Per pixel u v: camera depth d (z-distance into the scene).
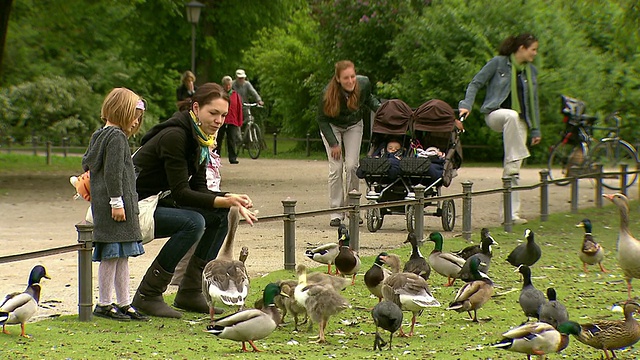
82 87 43.69
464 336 9.19
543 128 33.03
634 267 11.23
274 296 8.61
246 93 37.19
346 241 12.60
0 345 8.25
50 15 28.98
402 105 17.00
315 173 29.16
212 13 41.12
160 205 10.03
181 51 42.88
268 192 22.83
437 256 11.78
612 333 8.20
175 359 7.91
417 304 8.95
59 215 18.39
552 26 34.44
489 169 30.83
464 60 33.44
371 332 9.35
